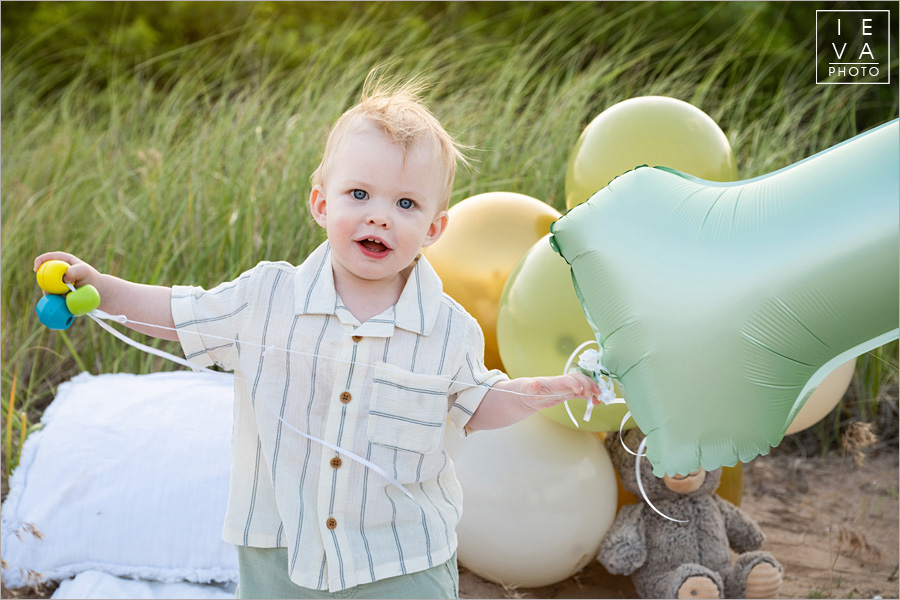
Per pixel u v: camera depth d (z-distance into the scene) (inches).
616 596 85.3
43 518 78.6
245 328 57.1
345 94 150.3
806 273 51.3
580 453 80.2
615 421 76.2
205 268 122.6
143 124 169.8
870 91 188.7
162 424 85.1
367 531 55.7
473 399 58.7
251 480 57.7
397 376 56.5
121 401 88.4
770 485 113.2
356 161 55.7
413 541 56.2
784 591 86.9
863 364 123.4
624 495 87.3
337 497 55.4
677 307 53.0
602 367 56.2
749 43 193.5
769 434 53.0
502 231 86.2
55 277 54.5
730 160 85.4
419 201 56.4
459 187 129.3
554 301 74.2
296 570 55.2
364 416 56.0
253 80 183.0
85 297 53.6
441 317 58.9
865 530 100.6
